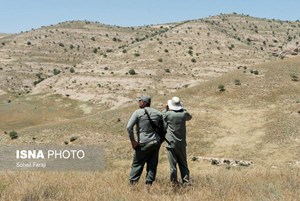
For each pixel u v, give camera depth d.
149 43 189.25
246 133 68.62
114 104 128.00
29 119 119.06
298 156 55.25
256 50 195.62
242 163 54.16
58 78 154.38
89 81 146.12
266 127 69.69
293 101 82.44
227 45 195.88
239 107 84.12
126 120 82.12
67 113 124.94
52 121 117.81
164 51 178.00
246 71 106.75
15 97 145.62
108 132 77.62
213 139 67.38
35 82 180.25
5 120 118.75
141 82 142.62
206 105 87.44
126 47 191.50
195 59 170.50
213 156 60.22
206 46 190.00
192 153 62.44
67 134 76.88
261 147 61.25
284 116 73.62
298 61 110.12
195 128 73.38
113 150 64.44
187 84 141.12
